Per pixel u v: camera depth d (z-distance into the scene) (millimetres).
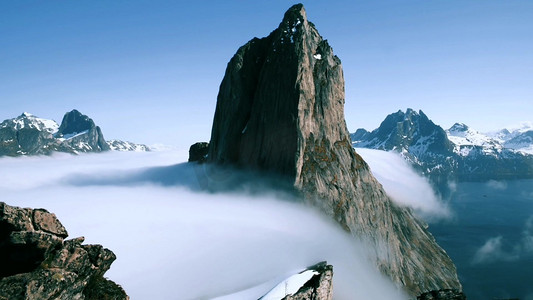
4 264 25234
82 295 28000
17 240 24891
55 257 27219
